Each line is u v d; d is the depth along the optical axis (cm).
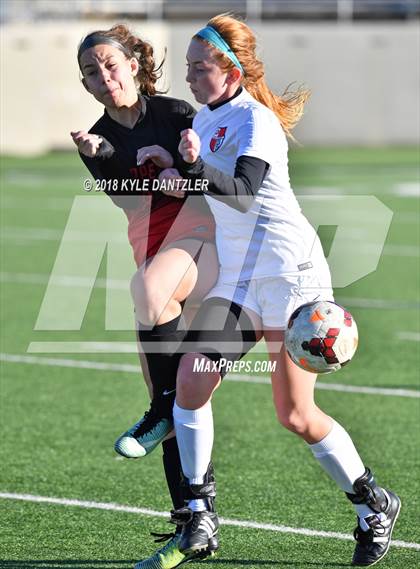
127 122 1678
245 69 1595
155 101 1695
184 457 1567
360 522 1641
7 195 7688
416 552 1725
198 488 1567
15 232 5956
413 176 8569
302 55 11531
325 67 11569
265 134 1538
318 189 7575
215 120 1598
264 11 11850
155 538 1791
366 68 11588
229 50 1575
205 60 1572
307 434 1616
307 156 10456
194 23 11088
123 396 2762
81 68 1652
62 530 1827
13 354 3222
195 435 1552
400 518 1883
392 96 11638
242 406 2673
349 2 11731
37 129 11094
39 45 10944
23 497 2000
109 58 1633
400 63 11575
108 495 2019
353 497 1633
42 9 11300
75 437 2402
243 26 1600
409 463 2206
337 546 1747
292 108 1659
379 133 11706
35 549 1736
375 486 1631
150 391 1677
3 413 2591
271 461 2233
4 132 11100
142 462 2233
